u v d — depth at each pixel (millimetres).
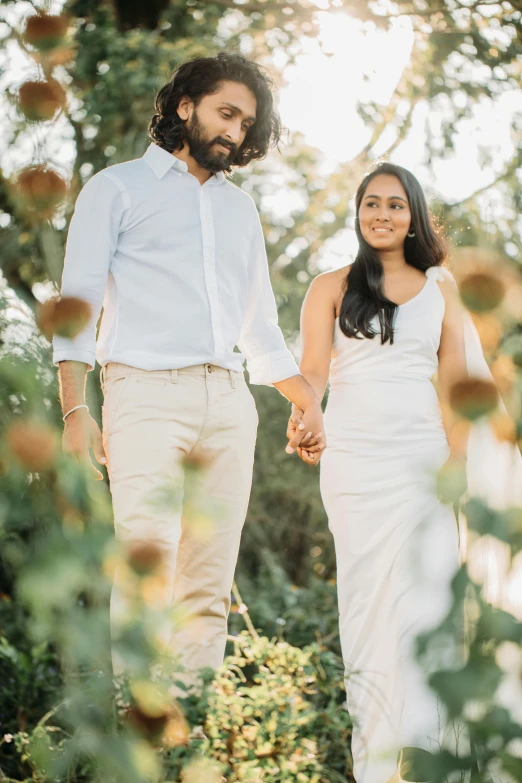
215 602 2762
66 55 1323
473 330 3012
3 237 4789
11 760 2822
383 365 2939
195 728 2213
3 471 1022
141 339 2668
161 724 1224
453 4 5434
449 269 3146
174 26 6109
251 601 4758
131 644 1065
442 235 3230
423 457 2838
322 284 3086
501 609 1018
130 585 1074
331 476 2934
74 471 1026
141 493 2594
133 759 1100
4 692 3320
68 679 1244
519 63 5668
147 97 5625
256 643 2893
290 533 6145
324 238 6527
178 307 2689
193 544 2732
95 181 2691
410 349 2951
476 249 1206
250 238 2902
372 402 2908
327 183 6422
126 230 2703
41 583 960
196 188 2787
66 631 980
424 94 5805
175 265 2701
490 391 1102
